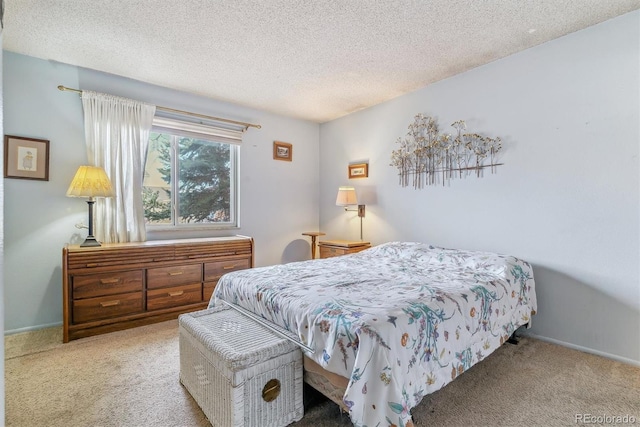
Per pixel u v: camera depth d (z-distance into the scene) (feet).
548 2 6.55
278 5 6.63
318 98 11.89
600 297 7.30
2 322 2.45
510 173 8.74
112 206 9.66
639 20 6.76
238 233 12.71
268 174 13.51
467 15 6.97
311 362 5.25
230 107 12.37
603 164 7.25
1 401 2.46
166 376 6.48
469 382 6.22
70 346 7.79
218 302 7.64
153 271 9.37
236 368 4.53
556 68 7.90
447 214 10.17
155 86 10.68
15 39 7.91
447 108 10.16
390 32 7.62
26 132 8.70
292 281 6.84
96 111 9.44
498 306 6.54
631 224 6.89
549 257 8.05
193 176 11.80
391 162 11.89
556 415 5.25
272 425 4.91
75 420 5.13
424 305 5.19
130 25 7.32
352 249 11.87
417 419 5.13
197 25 7.32
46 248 9.00
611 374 6.48
